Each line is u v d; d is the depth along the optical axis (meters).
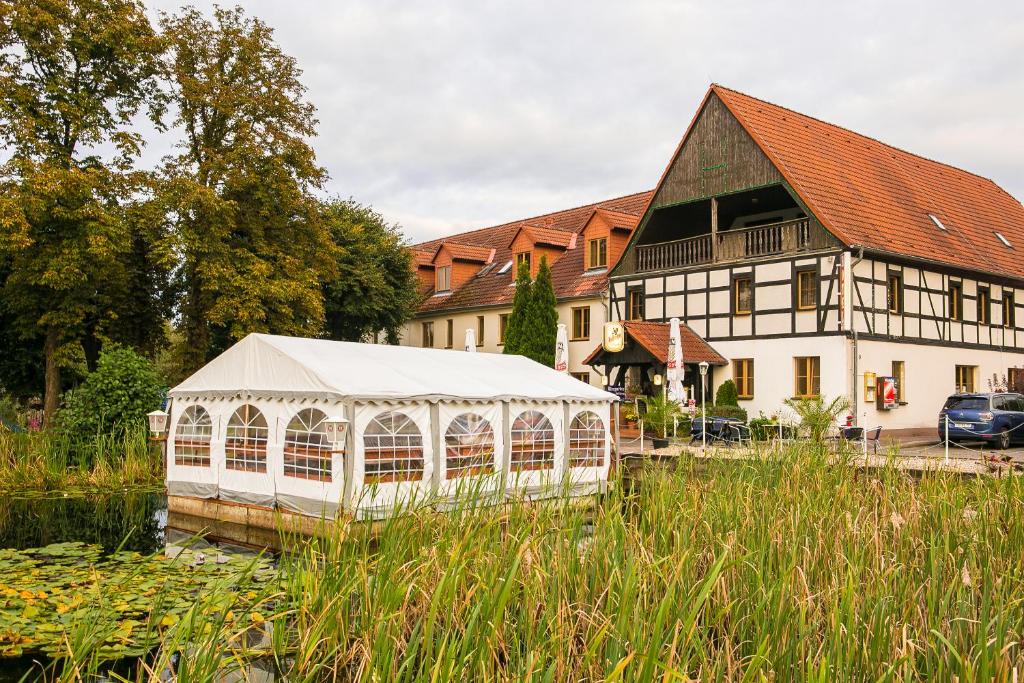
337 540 6.85
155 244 23.09
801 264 24.08
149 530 11.89
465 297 36.12
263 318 24.27
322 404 11.84
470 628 4.90
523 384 14.52
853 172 27.41
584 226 31.52
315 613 6.27
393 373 13.04
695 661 5.11
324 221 28.02
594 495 7.30
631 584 5.04
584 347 30.81
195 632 5.38
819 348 23.53
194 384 13.80
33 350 25.67
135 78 23.97
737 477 9.27
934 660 4.96
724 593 5.64
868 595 5.37
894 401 23.56
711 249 26.45
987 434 20.09
